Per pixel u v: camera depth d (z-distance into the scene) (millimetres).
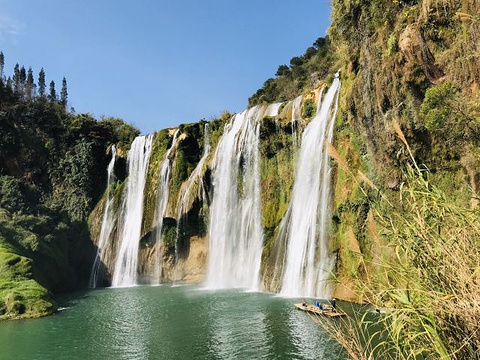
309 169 29344
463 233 3750
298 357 13211
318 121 29750
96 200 49812
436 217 3998
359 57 22797
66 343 16953
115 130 56312
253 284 32000
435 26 16094
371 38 20781
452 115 13016
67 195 49531
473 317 3264
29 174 50719
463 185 14109
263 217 33219
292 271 27484
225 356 13969
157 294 31219
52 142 53094
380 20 20047
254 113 38438
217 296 27719
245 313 20703
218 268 36406
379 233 4402
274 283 28688
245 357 13680
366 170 22828
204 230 39312
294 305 21234
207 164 40250
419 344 3635
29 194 47750
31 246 35406
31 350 16141
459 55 14641
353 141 24453
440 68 15914
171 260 40250
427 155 17125
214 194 38938
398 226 4293
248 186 36031
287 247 29047
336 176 26047
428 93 13773
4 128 51250
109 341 16938
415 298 3588
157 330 18391
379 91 19797
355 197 23000
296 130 32625
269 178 34000
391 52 18500
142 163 46875
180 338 16703
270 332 16391
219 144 40562
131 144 50312
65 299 30797
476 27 13812
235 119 40781
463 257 3555
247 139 37094
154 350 15305
